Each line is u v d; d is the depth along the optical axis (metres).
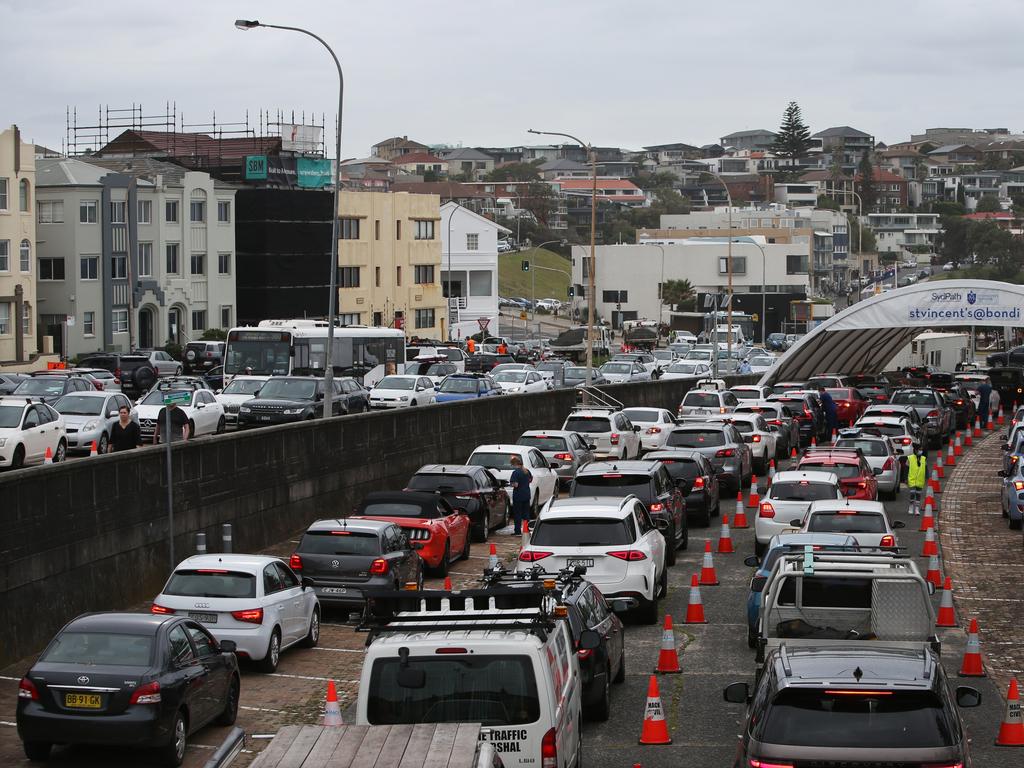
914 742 11.39
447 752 9.32
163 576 28.78
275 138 131.38
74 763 17.72
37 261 97.50
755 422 49.59
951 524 38.97
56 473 24.70
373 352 70.81
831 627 17.27
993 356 106.69
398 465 42.62
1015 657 23.28
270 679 22.30
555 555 24.75
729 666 22.66
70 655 17.59
